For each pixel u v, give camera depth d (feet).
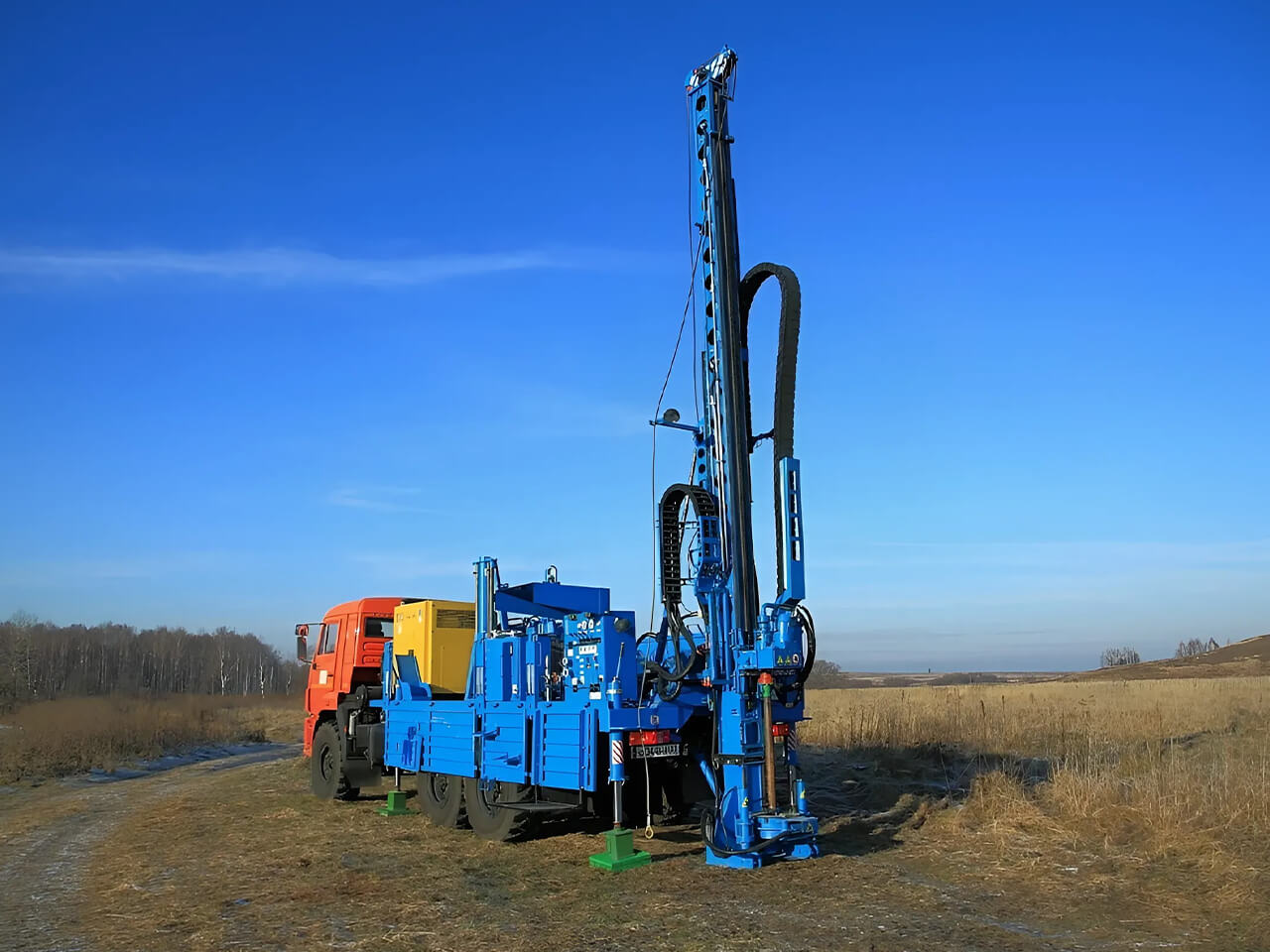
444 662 44.55
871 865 28.81
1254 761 41.75
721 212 33.37
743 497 31.99
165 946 22.93
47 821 47.16
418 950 21.83
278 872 31.32
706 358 33.81
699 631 32.83
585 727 31.17
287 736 120.67
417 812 44.16
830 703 96.94
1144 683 163.22
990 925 22.33
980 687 128.98
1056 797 35.42
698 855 31.09
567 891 27.04
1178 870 26.48
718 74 34.30
